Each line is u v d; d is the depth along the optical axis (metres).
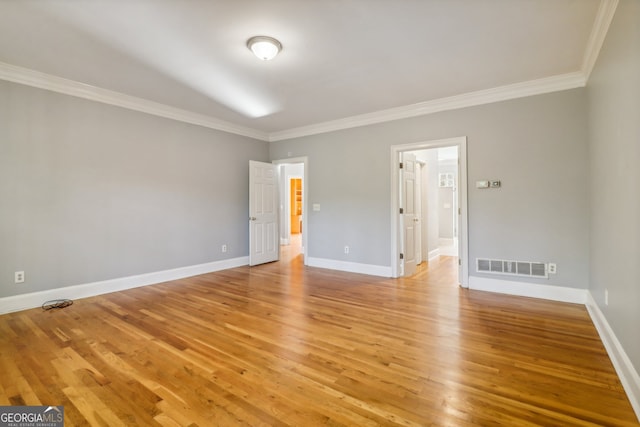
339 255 5.28
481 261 3.99
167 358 2.26
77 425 1.57
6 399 1.78
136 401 1.76
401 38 2.65
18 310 3.27
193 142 4.89
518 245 3.75
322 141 5.42
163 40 2.67
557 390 1.84
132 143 4.18
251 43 2.68
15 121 3.26
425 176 5.92
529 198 3.67
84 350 2.38
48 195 3.49
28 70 3.26
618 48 2.08
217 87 3.73
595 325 2.79
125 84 3.64
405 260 4.86
